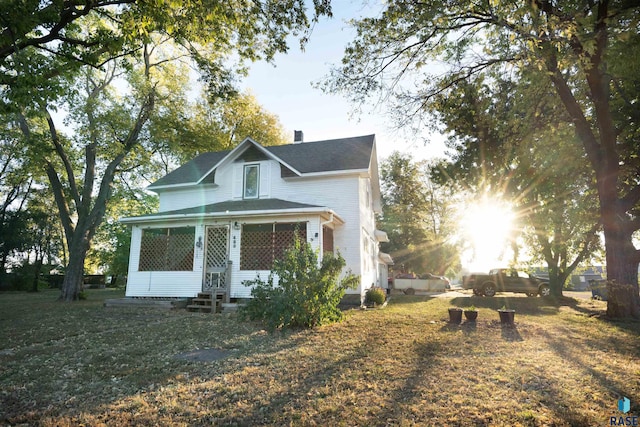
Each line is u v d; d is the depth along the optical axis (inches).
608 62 315.9
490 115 440.1
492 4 266.2
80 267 706.8
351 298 552.7
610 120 386.9
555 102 422.9
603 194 430.9
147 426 143.3
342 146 706.8
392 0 302.0
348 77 350.3
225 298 499.5
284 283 342.3
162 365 224.1
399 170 1663.4
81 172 934.4
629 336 320.5
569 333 333.1
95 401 168.2
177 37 391.5
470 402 162.7
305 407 158.4
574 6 272.5
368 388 180.5
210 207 603.8
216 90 459.8
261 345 272.7
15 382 195.3
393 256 1512.1
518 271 877.2
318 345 270.7
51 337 313.6
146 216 553.9
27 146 686.5
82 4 285.4
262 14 316.2
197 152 1027.3
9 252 1245.1
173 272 542.3
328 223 541.6
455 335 309.6
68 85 654.5
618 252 441.4
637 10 229.8
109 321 396.8
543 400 165.6
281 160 621.0
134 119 743.1
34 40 283.3
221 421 146.4
